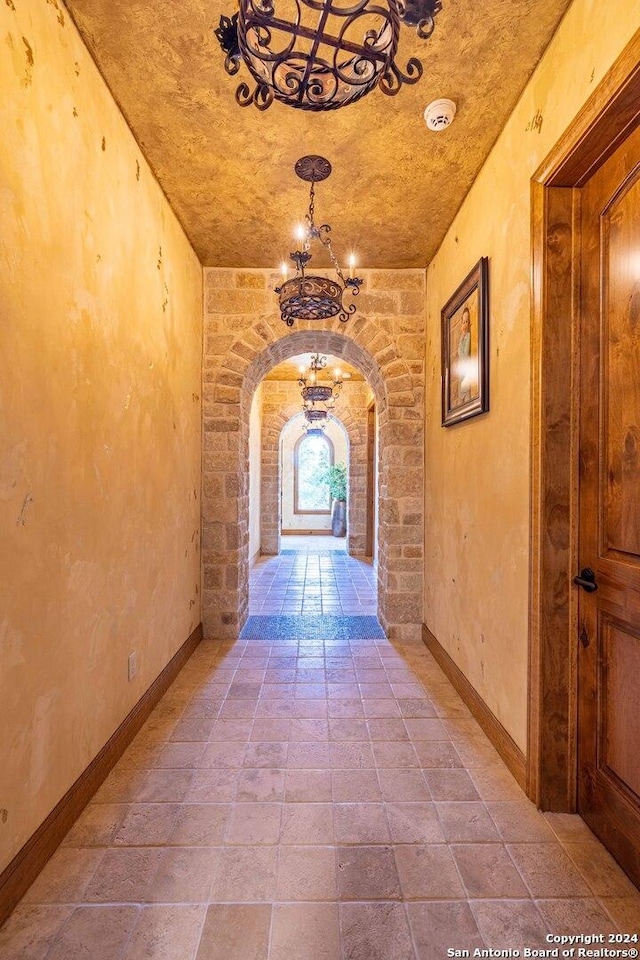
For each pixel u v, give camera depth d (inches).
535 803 64.9
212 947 45.2
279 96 43.1
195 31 59.7
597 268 58.7
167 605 99.9
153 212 88.9
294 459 402.3
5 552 46.2
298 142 80.4
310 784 69.4
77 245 59.9
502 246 76.9
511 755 71.8
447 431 108.3
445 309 106.5
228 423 131.8
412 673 109.5
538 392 63.4
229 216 104.3
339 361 253.1
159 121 75.4
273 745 79.5
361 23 58.7
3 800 46.8
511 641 72.6
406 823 61.7
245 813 63.2
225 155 83.8
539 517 63.2
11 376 46.8
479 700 86.4
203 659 117.1
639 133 50.7
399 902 50.1
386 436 136.3
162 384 95.0
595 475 59.6
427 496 128.6
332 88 44.1
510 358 73.0
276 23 36.7
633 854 52.3
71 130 58.1
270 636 135.1
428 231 110.5
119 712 75.5
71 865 54.2
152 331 88.7
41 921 47.4
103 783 68.7
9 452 46.6
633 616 52.4
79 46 59.9
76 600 60.6
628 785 53.7
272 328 131.7
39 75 51.3
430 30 39.9
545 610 63.3
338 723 86.8
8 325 46.3
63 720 57.9
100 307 66.6
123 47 62.0
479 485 86.6
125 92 69.5
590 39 52.7
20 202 48.0
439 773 72.2
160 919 47.9
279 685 102.7
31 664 50.9
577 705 63.1
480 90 69.1
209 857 55.8
